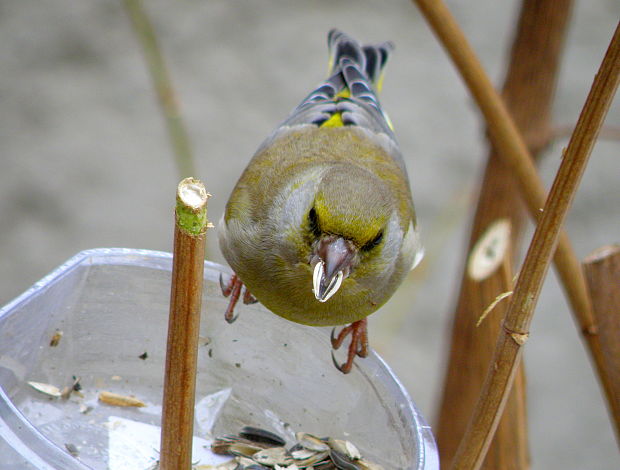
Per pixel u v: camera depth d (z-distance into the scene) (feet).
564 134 30.01
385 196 23.77
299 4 79.41
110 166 65.46
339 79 31.68
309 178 24.45
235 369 21.95
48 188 63.98
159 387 21.18
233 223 25.94
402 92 73.10
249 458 20.38
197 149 65.05
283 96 70.54
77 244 60.80
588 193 68.74
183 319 14.88
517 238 28.89
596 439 58.18
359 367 20.83
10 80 70.18
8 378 19.34
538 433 57.93
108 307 21.24
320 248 22.90
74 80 71.05
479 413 16.31
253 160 28.12
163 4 77.30
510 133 23.53
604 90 14.65
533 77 29.71
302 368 21.48
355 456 20.17
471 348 27.04
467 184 61.36
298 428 21.17
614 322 20.42
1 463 16.03
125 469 19.34
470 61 22.98
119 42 73.82
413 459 18.08
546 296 65.16
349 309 25.26
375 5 81.10
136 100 69.97
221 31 75.31
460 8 79.92
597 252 20.76
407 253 26.66
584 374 61.26
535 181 23.80
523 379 23.15
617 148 71.82
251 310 22.11
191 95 69.21
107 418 20.43
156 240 61.93
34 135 66.64
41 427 19.79
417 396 56.13
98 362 21.12
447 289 61.52
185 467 15.60
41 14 75.92
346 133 28.22
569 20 29.86
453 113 71.97
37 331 19.99
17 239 60.54
